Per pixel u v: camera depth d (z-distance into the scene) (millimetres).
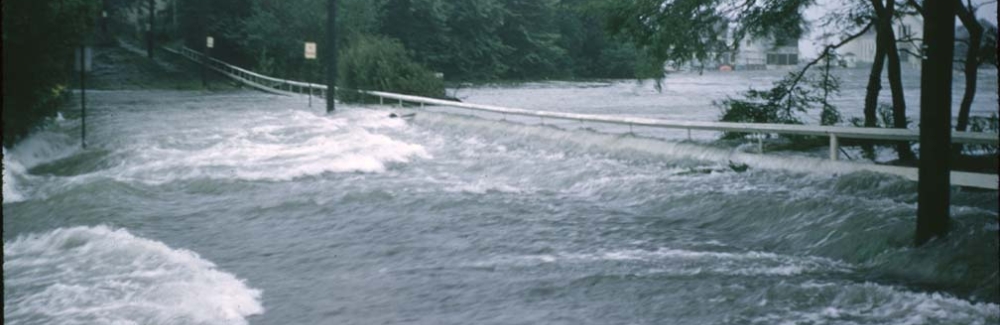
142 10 85125
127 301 6691
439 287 7758
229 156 18062
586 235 10227
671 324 6535
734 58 20094
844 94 45781
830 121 19062
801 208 10383
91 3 20391
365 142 19906
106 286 7109
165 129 24906
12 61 18109
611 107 40594
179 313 6379
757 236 10148
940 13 8094
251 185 14266
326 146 19344
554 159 17234
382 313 6922
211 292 7016
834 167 13250
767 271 8211
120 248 8492
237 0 67750
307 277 8234
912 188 11648
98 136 23094
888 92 49406
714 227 10758
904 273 7988
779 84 19750
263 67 58719
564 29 94000
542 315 6820
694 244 9672
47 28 18609
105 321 6078
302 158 17391
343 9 59438
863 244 8781
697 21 19391
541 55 89125
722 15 19469
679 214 11570
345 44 59125
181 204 12805
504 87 68375
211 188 14055
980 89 47594
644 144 17219
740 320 6570
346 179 15102
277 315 6871
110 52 63344
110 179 14227
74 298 6734
